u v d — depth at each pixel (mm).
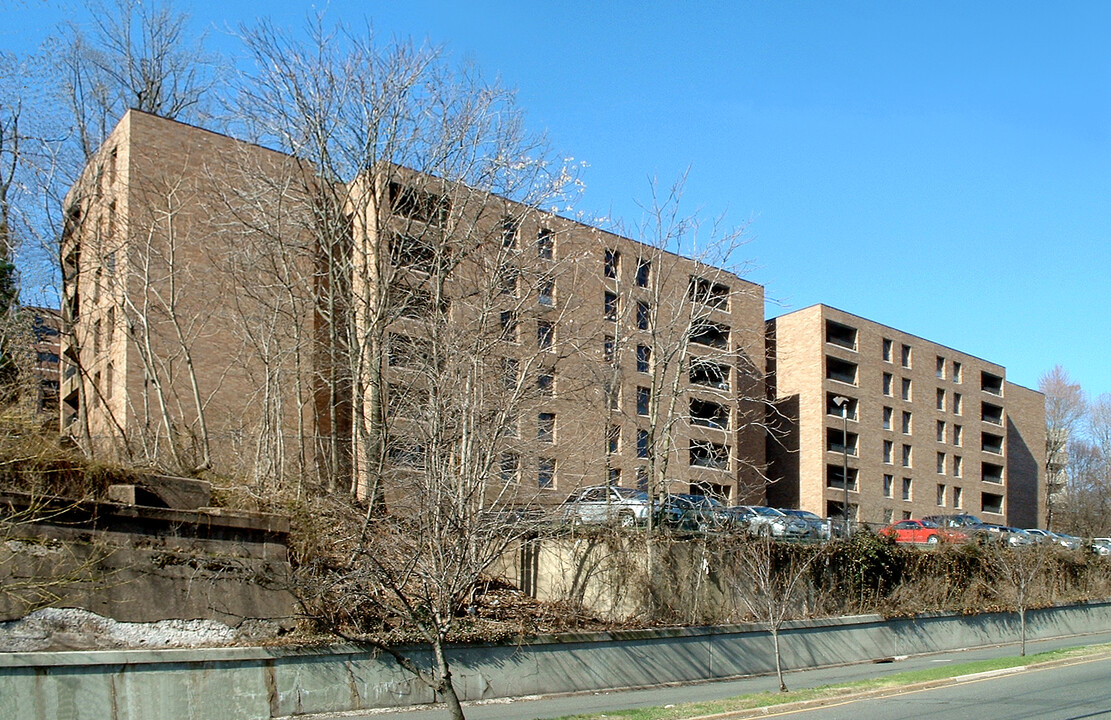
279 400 23562
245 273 25000
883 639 28062
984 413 80938
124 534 15273
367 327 23266
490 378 19516
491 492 19359
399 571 16422
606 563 23172
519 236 25375
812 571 27641
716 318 49625
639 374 39406
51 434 17766
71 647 14258
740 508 32562
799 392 63938
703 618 24109
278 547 16938
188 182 30828
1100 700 17719
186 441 27750
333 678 15969
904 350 71062
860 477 64750
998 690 19500
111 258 27953
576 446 27391
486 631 18500
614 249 30344
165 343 30547
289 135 23922
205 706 14484
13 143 27500
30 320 26359
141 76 47656
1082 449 104875
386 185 24453
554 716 16344
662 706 16922
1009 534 44219
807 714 16516
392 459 19844
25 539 14219
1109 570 41031
